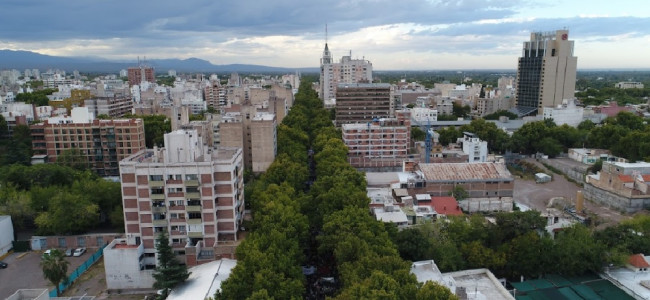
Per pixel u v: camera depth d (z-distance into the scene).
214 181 137.00
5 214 161.62
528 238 131.50
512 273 130.50
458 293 102.38
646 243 137.62
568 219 169.38
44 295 95.50
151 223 136.38
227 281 105.69
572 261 128.62
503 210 191.62
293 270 113.00
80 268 142.12
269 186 169.00
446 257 126.50
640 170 197.12
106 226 170.88
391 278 95.19
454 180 197.75
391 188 198.12
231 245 134.12
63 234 160.88
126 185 136.25
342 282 115.62
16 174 190.38
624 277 128.50
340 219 135.50
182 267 120.50
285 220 135.50
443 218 151.00
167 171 133.75
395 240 134.12
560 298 119.38
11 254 155.38
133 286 132.88
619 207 194.50
